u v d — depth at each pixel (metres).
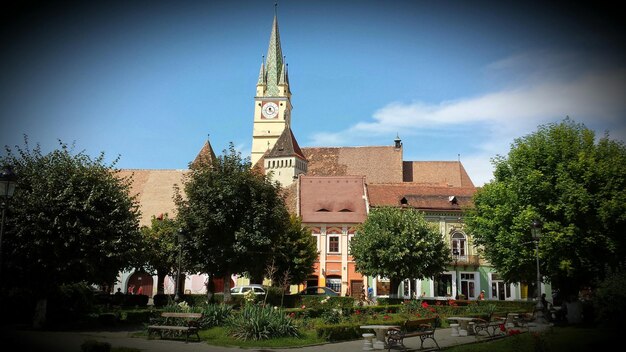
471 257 56.47
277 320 22.41
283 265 45.66
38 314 25.95
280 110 110.88
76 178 27.58
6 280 26.69
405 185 63.19
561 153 36.25
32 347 18.42
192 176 36.38
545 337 19.31
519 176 37.97
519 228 36.31
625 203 32.84
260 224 35.03
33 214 25.73
